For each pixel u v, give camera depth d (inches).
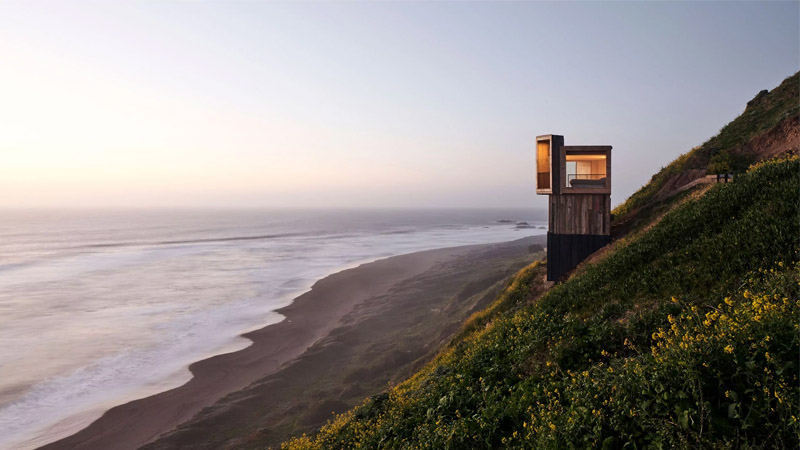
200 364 1578.5
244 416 1208.2
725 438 169.6
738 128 940.6
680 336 250.5
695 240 479.2
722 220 491.8
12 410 1241.4
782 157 733.3
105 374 1487.5
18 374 1472.7
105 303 2476.6
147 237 7347.4
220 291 2822.3
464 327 935.0
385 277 3294.8
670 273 434.0
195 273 3548.2
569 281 658.8
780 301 250.1
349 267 3941.9
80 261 4298.7
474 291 2204.7
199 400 1322.6
